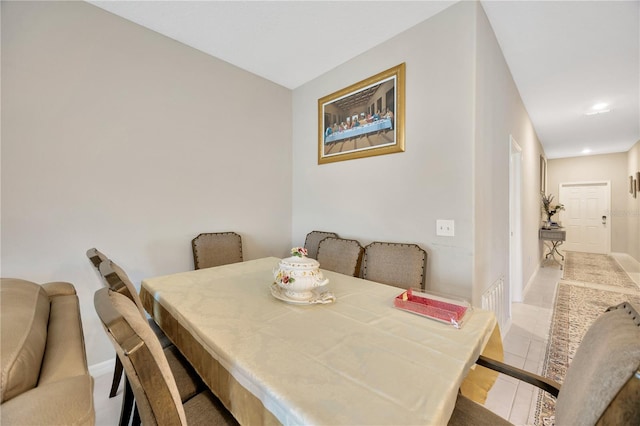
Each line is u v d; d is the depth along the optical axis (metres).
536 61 2.53
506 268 2.57
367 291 1.40
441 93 1.87
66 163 1.73
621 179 6.34
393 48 2.16
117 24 1.92
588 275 4.52
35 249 1.64
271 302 1.24
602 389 0.54
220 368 0.84
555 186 7.22
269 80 2.92
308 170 2.98
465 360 0.78
